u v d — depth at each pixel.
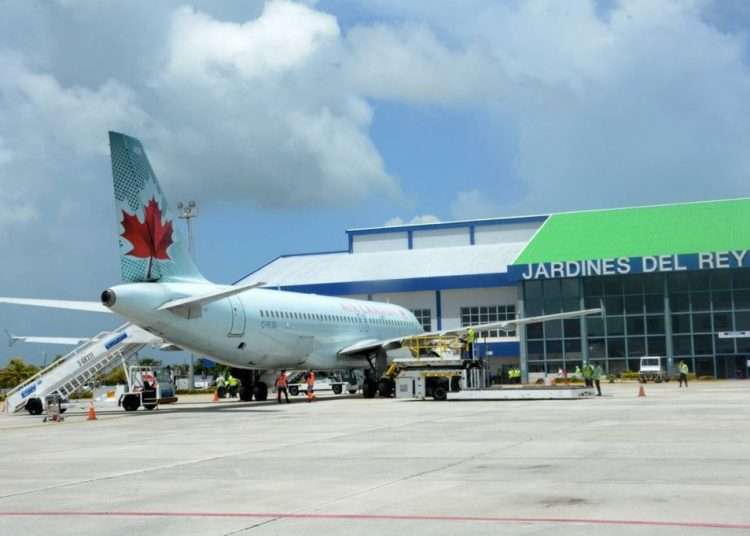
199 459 18.30
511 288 85.69
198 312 37.00
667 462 15.61
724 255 72.69
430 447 19.27
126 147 35.06
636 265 74.75
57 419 34.84
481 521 10.56
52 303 37.22
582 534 9.67
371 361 51.81
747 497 11.81
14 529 11.01
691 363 74.31
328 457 17.91
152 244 36.00
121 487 14.48
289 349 44.00
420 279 87.00
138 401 41.84
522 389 41.53
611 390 52.78
